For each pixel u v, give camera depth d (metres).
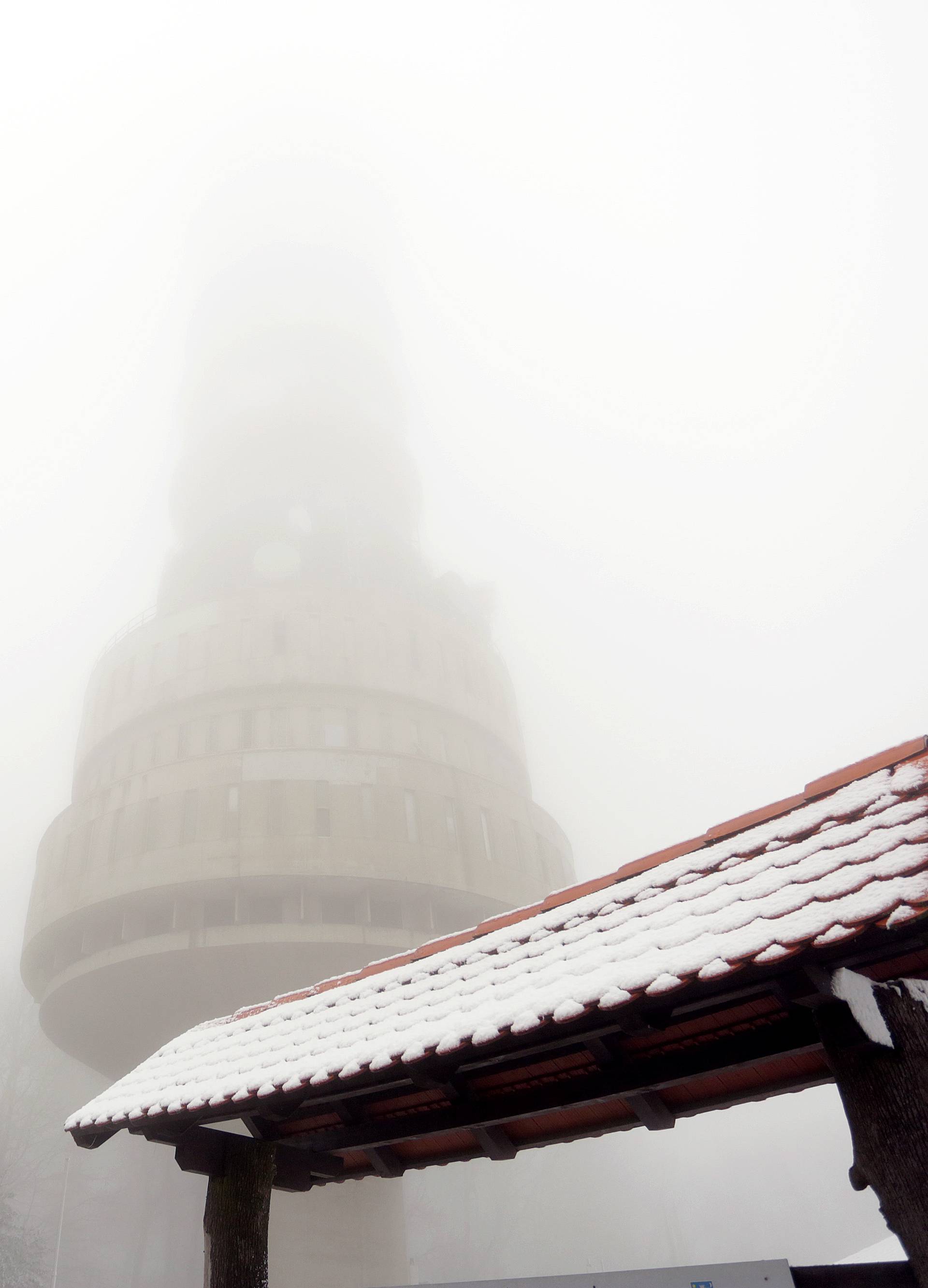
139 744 47.06
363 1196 41.66
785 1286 4.82
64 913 41.78
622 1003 4.52
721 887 5.21
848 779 5.65
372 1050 5.72
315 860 40.41
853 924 4.01
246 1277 6.59
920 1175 3.94
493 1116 6.45
